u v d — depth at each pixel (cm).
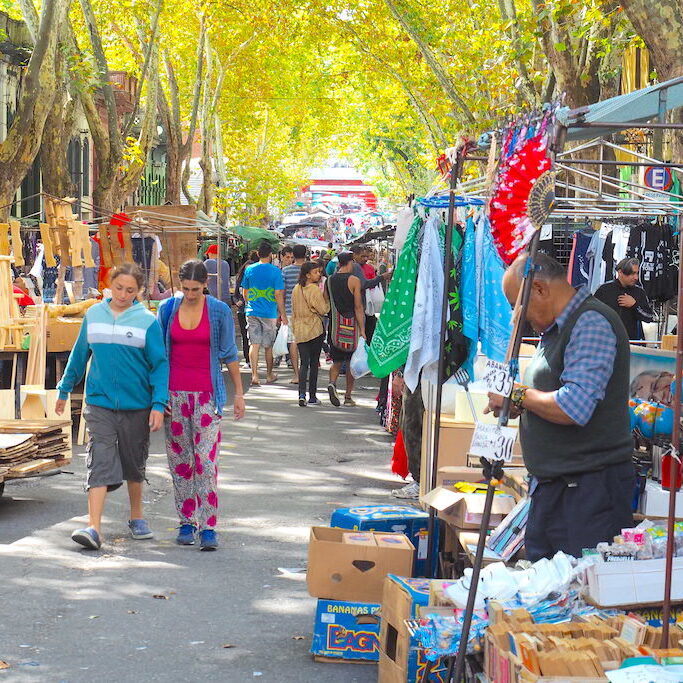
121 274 818
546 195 468
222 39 4084
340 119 5731
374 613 598
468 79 2281
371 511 698
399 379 977
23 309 1393
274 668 589
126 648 614
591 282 1301
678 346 450
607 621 450
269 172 5962
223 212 4419
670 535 445
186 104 4681
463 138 648
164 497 1019
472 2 2442
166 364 823
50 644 618
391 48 2923
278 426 1478
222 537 870
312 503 1002
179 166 3594
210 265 2058
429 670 510
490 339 779
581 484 511
